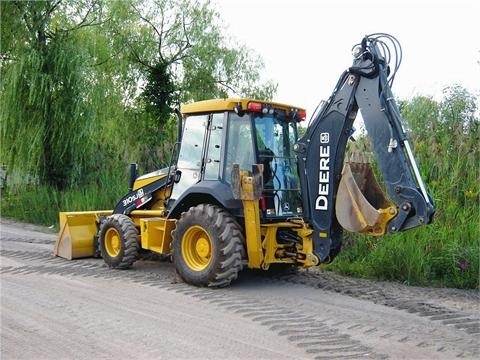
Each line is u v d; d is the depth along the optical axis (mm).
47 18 17219
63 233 10273
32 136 16969
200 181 8242
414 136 11391
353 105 7238
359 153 7348
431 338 5723
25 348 5285
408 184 6582
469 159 10680
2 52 17172
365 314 6539
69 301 6996
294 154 8367
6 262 9680
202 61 21500
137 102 20828
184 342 5449
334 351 5230
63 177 17797
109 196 15688
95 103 17312
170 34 21281
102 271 9016
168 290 7629
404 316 6504
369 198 7297
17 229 14805
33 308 6652
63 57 16688
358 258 9672
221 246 7492
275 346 5348
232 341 5480
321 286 8000
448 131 11414
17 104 16734
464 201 10422
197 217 7734
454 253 8688
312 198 7559
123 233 9062
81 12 18156
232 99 7941
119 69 19719
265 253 7730
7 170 17609
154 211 9305
